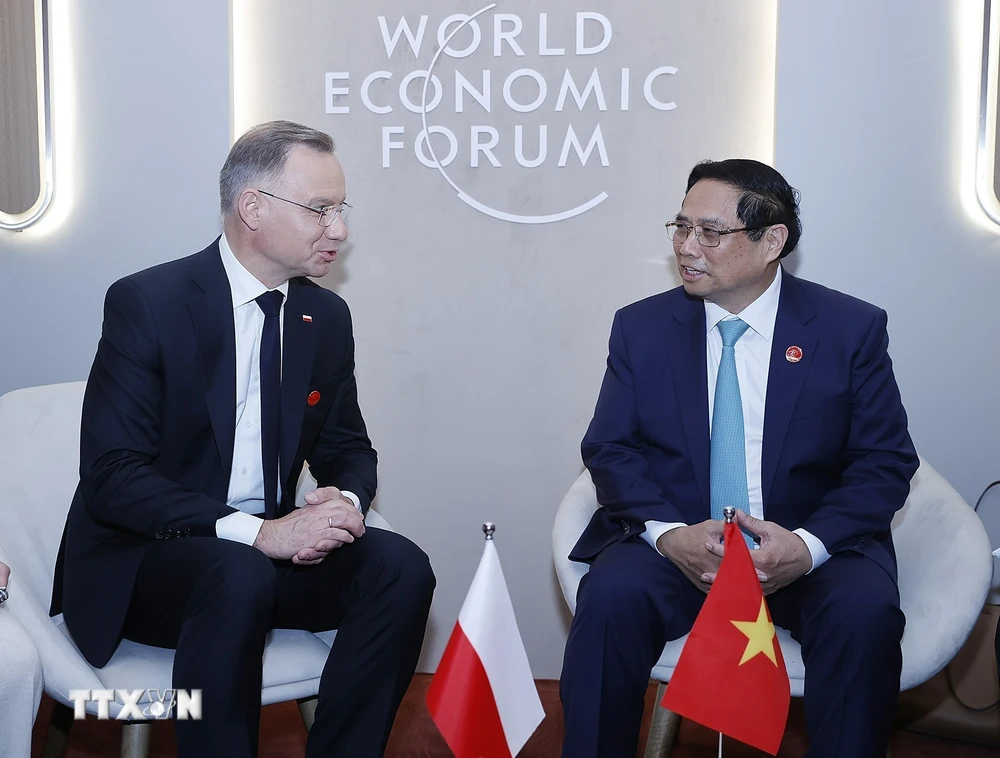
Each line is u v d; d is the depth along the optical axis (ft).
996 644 6.91
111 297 6.72
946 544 6.84
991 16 8.28
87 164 8.96
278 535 6.33
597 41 8.82
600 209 8.96
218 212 8.91
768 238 6.90
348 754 6.33
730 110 8.80
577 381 9.13
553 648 9.41
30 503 7.14
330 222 6.80
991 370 8.65
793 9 8.45
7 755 5.54
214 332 6.73
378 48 8.93
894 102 8.47
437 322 9.16
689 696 5.19
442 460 9.29
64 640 6.18
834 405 7.04
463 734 4.74
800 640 6.57
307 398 7.07
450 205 9.04
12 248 9.07
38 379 9.16
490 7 8.83
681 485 7.13
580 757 6.19
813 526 6.71
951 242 8.56
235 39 8.98
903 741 8.29
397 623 6.41
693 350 7.23
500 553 9.33
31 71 8.92
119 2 8.80
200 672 5.76
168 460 6.75
